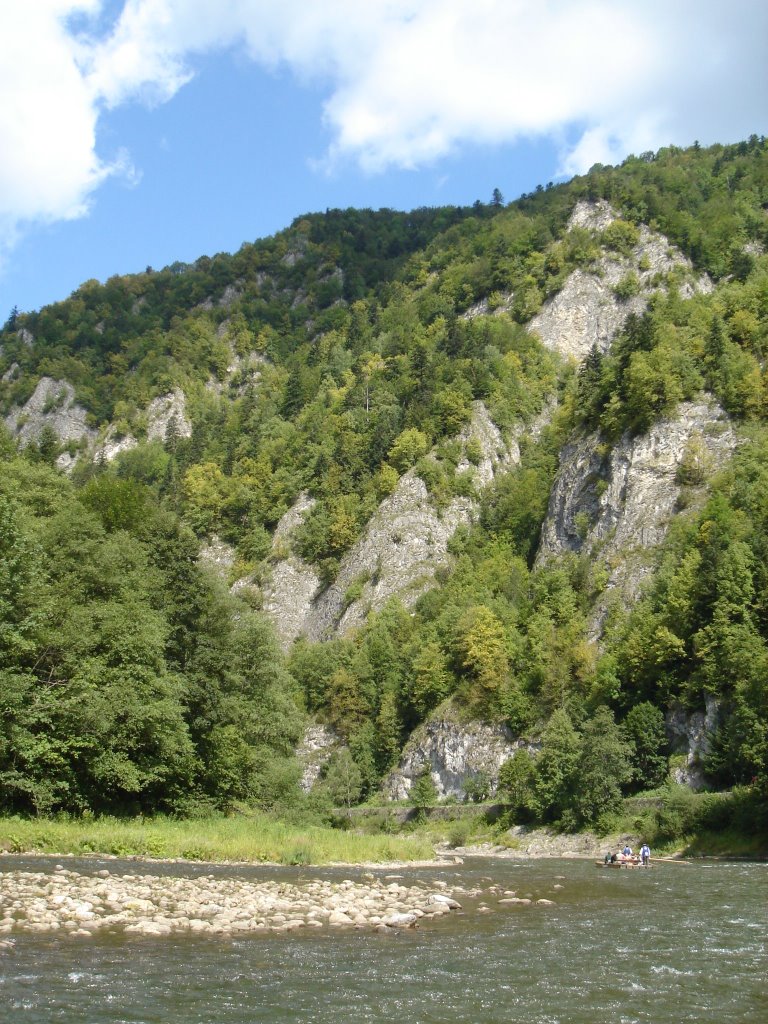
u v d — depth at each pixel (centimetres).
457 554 15262
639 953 2002
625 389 12850
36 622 4025
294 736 6812
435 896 2762
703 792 7581
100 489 6919
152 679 4491
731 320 13450
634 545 11388
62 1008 1396
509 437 17288
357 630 14412
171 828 4366
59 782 3978
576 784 7969
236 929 2108
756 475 10769
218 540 18362
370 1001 1534
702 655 8575
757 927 2425
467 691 11462
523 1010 1506
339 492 17338
